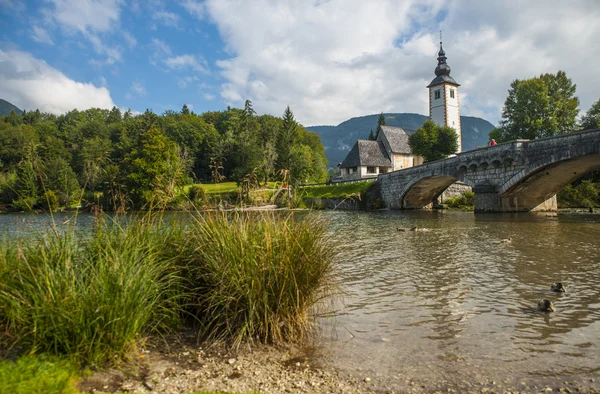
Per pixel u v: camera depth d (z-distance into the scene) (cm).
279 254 623
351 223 2730
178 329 640
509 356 570
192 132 9119
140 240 659
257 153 6850
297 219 693
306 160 8181
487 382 493
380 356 571
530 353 579
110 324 498
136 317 535
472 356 570
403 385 486
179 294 652
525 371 522
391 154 7906
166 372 499
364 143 7950
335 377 505
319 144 12575
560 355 571
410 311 780
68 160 7238
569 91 6009
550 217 3222
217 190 788
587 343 612
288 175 793
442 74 8644
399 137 8181
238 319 622
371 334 657
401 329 681
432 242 1778
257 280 605
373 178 5931
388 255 1439
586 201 4384
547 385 484
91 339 486
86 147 8250
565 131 5900
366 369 529
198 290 670
